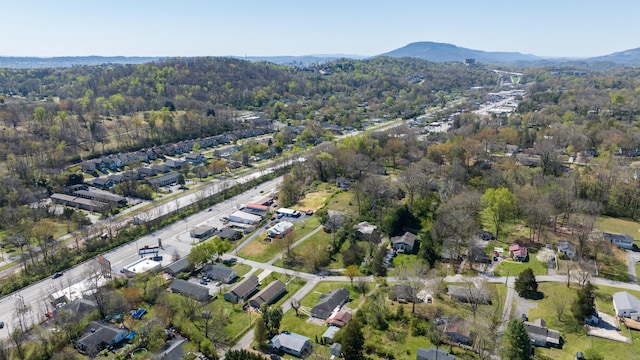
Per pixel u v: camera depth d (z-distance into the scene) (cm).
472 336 9100
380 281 11706
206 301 10938
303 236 14412
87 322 9775
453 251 12588
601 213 15462
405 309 10331
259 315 10319
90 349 8806
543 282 11381
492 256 12875
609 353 8656
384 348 8838
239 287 11319
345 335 8394
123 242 14325
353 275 11581
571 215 14612
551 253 12762
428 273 11619
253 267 12825
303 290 11550
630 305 9900
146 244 14300
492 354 8581
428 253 12481
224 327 9844
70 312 9756
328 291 11456
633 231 14338
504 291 11056
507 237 14062
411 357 8600
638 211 15400
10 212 15175
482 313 10000
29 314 10356
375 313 9806
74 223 15312
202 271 12356
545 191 16025
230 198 18888
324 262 12912
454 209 13975
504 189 14262
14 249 13675
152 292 10994
